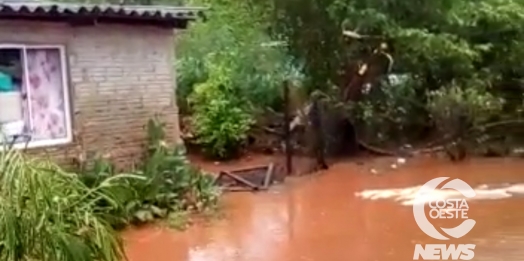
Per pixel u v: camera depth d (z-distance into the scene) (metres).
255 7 12.98
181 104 13.12
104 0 13.32
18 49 7.57
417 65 12.97
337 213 8.11
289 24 12.79
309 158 12.27
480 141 12.45
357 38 12.46
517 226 7.01
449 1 12.41
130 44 8.73
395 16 12.39
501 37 12.94
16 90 7.59
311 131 12.34
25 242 3.39
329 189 9.72
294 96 12.95
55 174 3.78
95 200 3.99
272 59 13.46
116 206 4.50
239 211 8.44
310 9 12.38
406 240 6.70
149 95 9.01
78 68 8.13
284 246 6.68
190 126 13.05
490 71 13.06
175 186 8.38
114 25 8.51
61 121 8.02
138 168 8.47
